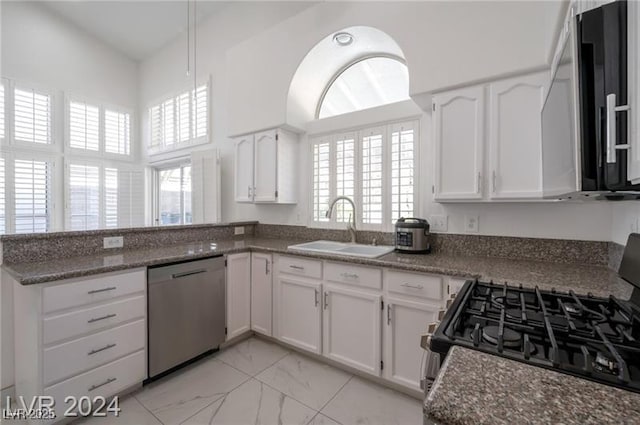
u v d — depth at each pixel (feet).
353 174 8.71
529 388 1.85
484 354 2.30
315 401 5.92
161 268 6.44
